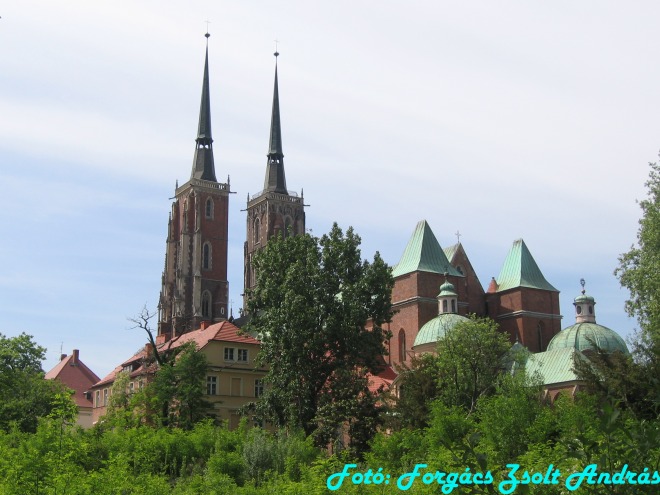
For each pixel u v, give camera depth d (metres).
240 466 45.34
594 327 98.00
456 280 113.12
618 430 11.12
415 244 114.19
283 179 188.38
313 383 73.31
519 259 118.81
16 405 81.38
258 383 97.69
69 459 30.41
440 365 68.25
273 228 183.25
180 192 182.50
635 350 42.97
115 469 29.58
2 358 84.94
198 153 184.38
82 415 145.00
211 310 176.00
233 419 94.69
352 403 67.81
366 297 77.12
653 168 60.91
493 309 119.06
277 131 189.88
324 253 79.00
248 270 187.12
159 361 77.81
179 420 70.44
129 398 94.25
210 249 178.00
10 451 32.25
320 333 72.56
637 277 58.25
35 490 25.95
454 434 12.41
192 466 47.12
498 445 38.19
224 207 181.50
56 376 150.00
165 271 179.50
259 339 78.94
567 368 87.25
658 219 58.16
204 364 74.19
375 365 76.75
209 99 187.50
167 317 175.88
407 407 65.12
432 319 103.88
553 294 118.00
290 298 73.81
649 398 12.41
